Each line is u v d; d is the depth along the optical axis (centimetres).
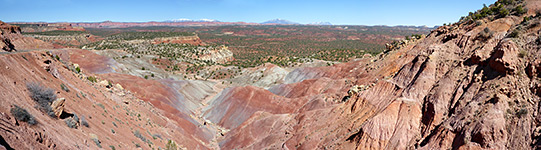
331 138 3716
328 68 9225
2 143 1197
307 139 3931
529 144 2164
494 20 3956
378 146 3036
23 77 2223
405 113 3180
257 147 4522
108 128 2527
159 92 6712
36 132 1533
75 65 4612
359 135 3234
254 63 18450
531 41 2864
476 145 2359
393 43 7550
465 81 3114
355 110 3997
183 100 7538
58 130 1800
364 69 6725
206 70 14400
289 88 8338
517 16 3797
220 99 7400
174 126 4275
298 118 4791
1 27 7181
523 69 2688
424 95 3409
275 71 11750
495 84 2717
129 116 3372
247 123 5572
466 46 3766
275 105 6438
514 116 2392
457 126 2619
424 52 4084
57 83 2731
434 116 2978
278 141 4391
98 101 3134
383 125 3134
